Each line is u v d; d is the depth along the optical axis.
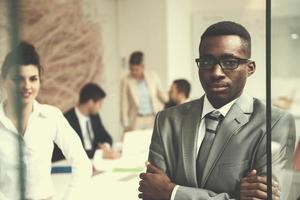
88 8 3.65
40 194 0.70
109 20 3.90
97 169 1.37
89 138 1.55
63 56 3.33
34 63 0.69
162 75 3.62
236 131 0.72
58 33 3.26
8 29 0.43
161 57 3.63
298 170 0.69
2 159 0.48
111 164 1.45
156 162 0.77
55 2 3.25
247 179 0.71
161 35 3.67
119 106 3.74
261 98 0.71
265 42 0.64
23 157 0.49
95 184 1.09
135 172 1.19
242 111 0.72
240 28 0.72
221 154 0.72
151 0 3.73
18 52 0.45
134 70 3.74
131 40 3.87
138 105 3.62
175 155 0.75
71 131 0.84
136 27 3.85
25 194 0.48
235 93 0.72
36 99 0.72
